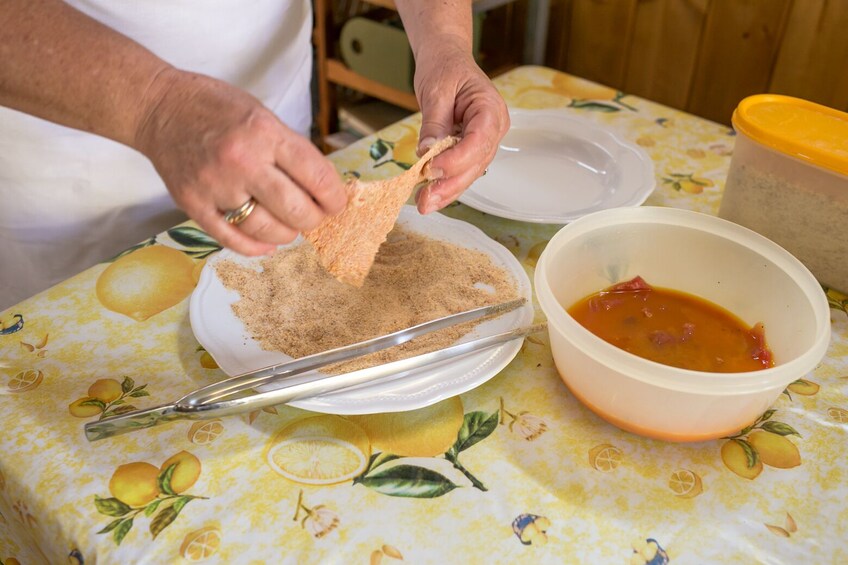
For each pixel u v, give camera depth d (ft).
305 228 1.82
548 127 3.27
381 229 2.06
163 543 1.68
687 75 5.73
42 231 3.18
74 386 2.10
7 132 2.88
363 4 6.81
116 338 2.28
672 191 3.03
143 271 2.56
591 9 5.93
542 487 1.84
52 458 1.87
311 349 2.16
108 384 2.11
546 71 4.04
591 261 2.29
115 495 1.79
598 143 3.17
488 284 2.42
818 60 5.02
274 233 1.83
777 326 2.12
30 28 1.82
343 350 2.09
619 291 2.35
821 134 2.38
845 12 4.75
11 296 3.45
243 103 1.77
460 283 2.42
